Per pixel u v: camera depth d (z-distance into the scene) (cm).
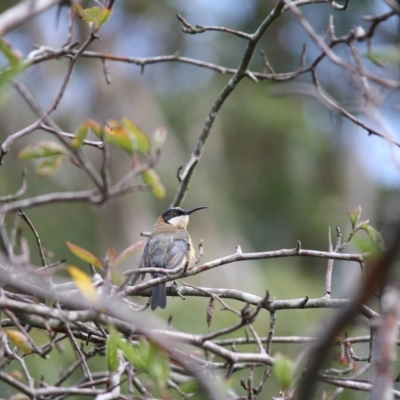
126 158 2100
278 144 2267
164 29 2266
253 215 2262
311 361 377
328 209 1947
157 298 858
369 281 336
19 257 528
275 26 2308
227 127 2223
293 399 569
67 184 2041
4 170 1962
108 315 566
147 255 1051
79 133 498
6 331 595
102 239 2027
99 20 623
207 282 1916
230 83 960
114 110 2150
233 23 2305
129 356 503
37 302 592
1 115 2008
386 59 547
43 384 694
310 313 1652
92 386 640
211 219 2114
